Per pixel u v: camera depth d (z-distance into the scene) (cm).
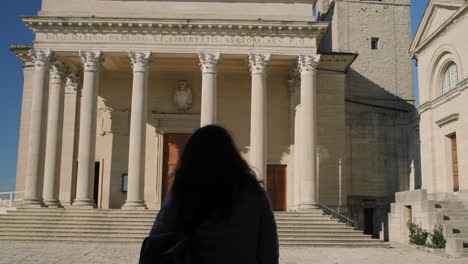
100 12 3703
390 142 4481
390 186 4425
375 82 4847
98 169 4219
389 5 4991
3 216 3145
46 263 1948
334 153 4088
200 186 370
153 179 4134
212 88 3544
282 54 3597
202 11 3753
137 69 3553
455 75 3372
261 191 389
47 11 3672
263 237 380
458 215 2811
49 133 3716
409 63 4912
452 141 3369
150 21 3544
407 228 3100
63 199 3991
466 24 3094
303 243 2923
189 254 354
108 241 2912
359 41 4912
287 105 4234
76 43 3572
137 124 3484
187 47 3594
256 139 3500
